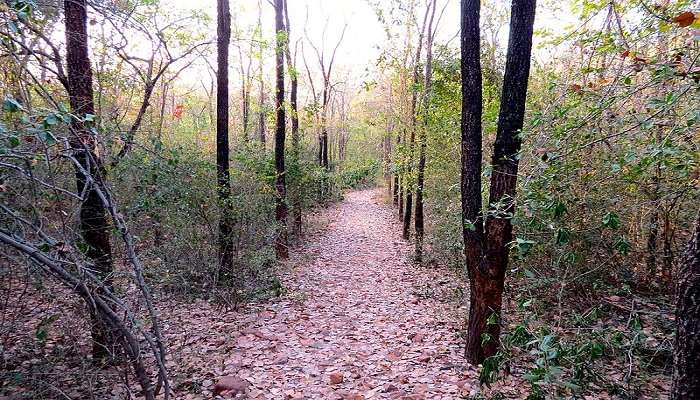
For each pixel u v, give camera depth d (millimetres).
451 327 6434
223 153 7723
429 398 4312
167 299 6969
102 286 2965
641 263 5598
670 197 4188
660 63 2785
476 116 4715
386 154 20578
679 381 2211
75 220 3773
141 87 6676
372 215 21906
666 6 3430
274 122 11875
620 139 3338
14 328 3580
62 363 3928
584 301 5449
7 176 2760
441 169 9719
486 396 4051
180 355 5207
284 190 11148
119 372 3576
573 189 4172
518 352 5090
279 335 6172
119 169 5133
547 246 4879
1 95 3271
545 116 3750
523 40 4191
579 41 4781
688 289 2166
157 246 6969
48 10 4035
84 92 4441
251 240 8844
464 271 7711
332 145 34500
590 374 3506
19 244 2555
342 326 6664
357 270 10695
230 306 7207
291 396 4398
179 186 6574
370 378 4852
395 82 13117
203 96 20875
